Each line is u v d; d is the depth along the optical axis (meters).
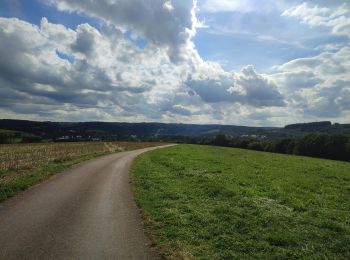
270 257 9.77
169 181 22.86
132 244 10.55
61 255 9.55
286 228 12.36
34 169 28.48
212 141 129.62
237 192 18.34
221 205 15.54
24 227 12.05
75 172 27.98
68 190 19.41
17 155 44.25
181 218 13.35
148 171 28.75
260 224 12.77
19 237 10.97
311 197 18.05
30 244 10.34
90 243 10.55
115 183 22.48
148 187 20.64
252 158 45.69
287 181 23.72
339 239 11.31
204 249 10.30
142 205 15.79
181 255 9.71
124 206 15.66
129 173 28.22
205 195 18.00
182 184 21.55
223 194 18.08
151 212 14.45
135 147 83.44
